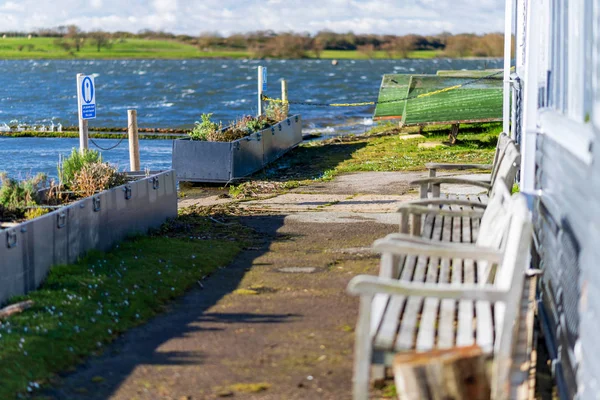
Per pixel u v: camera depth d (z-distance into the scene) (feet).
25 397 17.37
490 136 82.89
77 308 23.48
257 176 61.87
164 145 97.45
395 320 16.08
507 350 14.61
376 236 35.83
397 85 103.09
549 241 19.60
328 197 48.49
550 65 22.22
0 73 515.91
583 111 15.17
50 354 19.67
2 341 20.12
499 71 84.38
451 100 82.84
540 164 22.71
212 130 63.10
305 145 86.07
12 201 32.86
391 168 62.75
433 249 17.87
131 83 359.87
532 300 22.03
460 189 49.73
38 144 98.84
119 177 37.86
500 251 17.61
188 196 54.85
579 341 13.97
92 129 117.29
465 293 14.64
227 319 23.40
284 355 19.98
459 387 13.74
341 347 20.45
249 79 407.23
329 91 292.40
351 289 14.70
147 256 31.19
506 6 41.42
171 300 25.96
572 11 17.21
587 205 13.29
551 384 17.39
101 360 20.03
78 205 29.32
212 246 33.96
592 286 12.55
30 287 25.31
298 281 27.91
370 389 17.56
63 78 431.84
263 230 37.99
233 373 18.83
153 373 18.95
